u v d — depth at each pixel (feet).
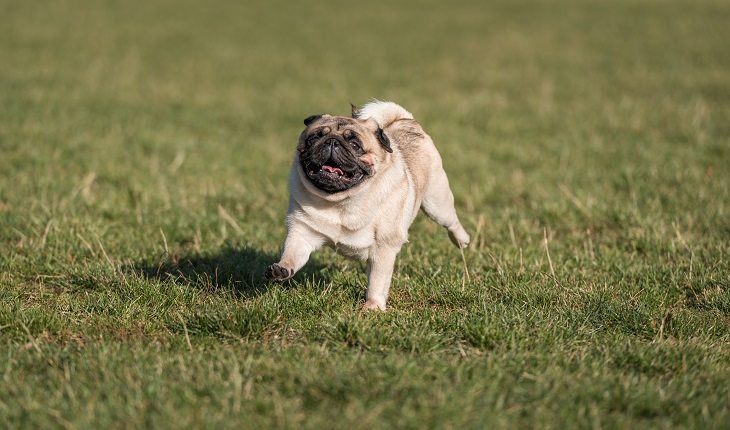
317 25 113.80
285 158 46.24
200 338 20.68
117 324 21.67
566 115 58.85
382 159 22.33
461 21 118.62
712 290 24.97
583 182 39.75
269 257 28.07
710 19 115.44
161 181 38.75
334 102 64.28
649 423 16.51
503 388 17.72
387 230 22.65
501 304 22.86
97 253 27.86
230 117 58.34
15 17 107.96
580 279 25.98
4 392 17.13
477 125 56.03
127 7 124.36
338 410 16.51
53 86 66.44
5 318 21.21
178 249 29.22
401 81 74.18
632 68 79.87
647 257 28.66
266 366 18.38
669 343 20.26
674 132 51.78
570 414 16.62
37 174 39.04
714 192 36.32
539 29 109.60
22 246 28.30
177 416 16.03
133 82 70.54
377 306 23.17
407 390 17.26
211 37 100.42
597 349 20.29
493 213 34.81
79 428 15.65
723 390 17.75
